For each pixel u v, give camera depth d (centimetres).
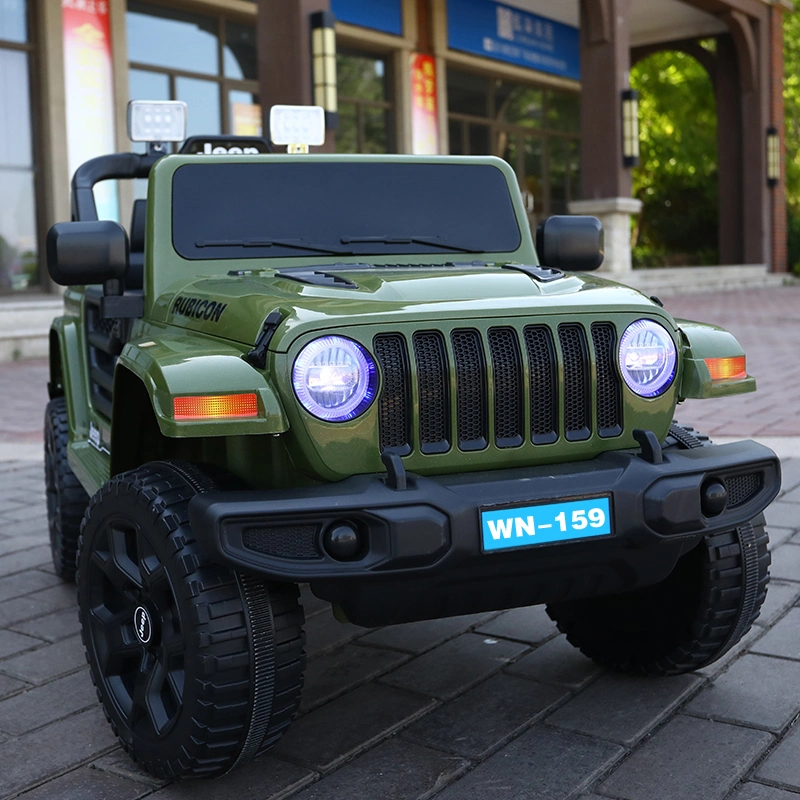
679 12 2342
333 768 281
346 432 254
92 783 279
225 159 364
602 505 258
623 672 340
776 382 937
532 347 273
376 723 308
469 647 369
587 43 1828
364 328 256
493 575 258
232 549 236
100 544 291
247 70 1675
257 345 259
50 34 1395
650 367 283
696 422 759
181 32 1570
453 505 245
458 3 2066
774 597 407
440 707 319
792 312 1683
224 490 266
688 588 310
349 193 374
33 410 902
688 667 323
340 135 1873
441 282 294
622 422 281
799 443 673
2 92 1386
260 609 254
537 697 324
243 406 250
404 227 375
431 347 263
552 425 275
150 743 271
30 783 279
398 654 363
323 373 251
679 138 2845
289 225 362
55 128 1412
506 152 2316
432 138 2038
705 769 275
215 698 249
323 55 1134
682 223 2906
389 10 1903
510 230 391
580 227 369
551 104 2452
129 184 1448
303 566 239
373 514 240
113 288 351
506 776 274
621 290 297
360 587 250
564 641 372
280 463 269
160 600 264
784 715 306
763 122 2472
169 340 290
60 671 362
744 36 2372
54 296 1441
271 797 266
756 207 2503
